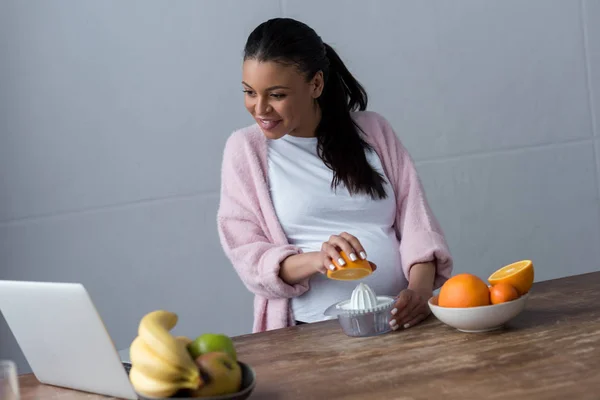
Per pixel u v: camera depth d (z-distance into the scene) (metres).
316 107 1.90
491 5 3.02
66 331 1.21
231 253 1.86
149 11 2.69
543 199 3.13
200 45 2.75
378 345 1.37
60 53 2.62
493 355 1.23
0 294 1.27
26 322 1.27
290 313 1.86
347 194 1.89
